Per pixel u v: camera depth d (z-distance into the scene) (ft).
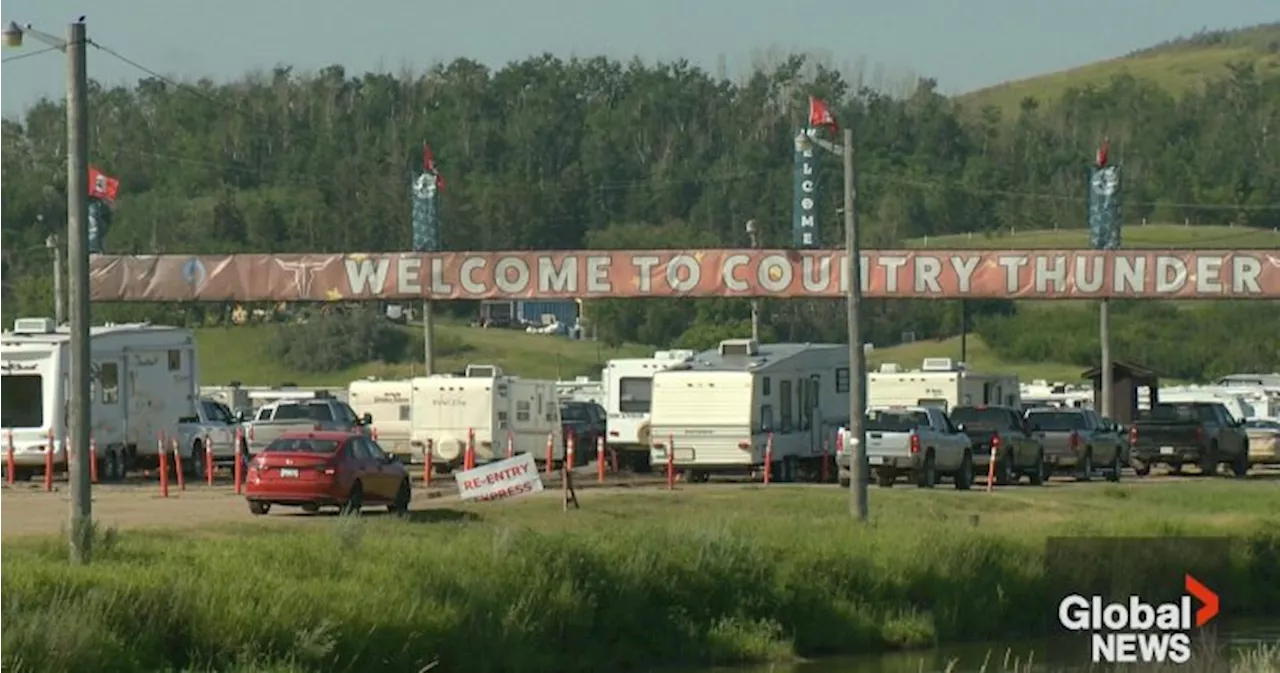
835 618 363.97
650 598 340.59
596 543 343.26
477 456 633.20
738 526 394.93
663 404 603.26
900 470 577.43
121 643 238.89
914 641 371.35
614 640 328.49
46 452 547.08
